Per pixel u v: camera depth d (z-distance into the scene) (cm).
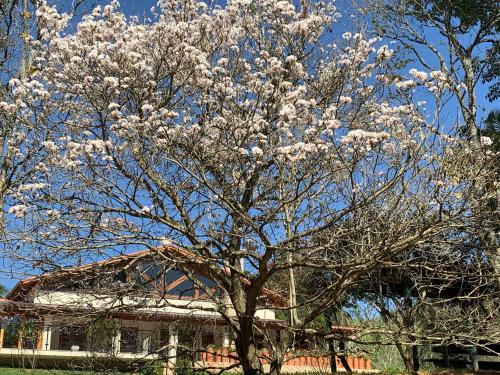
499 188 873
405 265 841
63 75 881
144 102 867
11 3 1148
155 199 822
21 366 1508
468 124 1445
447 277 916
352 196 771
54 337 1881
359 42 1002
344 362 1584
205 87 887
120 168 833
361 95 984
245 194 882
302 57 1038
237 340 945
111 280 952
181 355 997
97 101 902
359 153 728
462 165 852
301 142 732
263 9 1035
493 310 976
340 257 909
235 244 901
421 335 874
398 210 827
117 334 1186
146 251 898
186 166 852
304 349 1045
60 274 867
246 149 865
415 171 785
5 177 1005
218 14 966
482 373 1636
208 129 869
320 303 953
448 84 809
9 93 936
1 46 1137
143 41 947
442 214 813
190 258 849
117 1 933
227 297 1005
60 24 921
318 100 968
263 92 900
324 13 1076
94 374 1063
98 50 865
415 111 830
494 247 893
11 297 1557
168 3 992
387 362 2086
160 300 903
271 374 920
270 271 818
